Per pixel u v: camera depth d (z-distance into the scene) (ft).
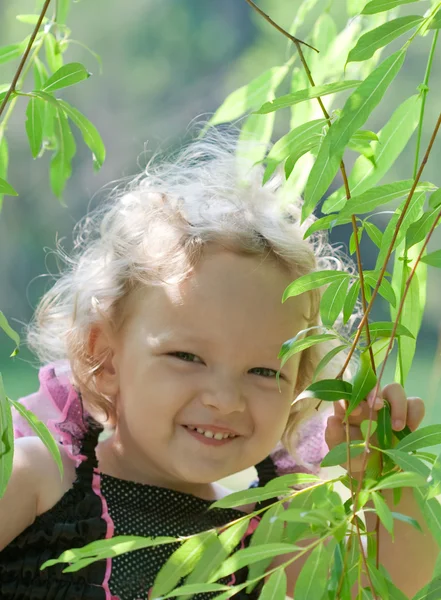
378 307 23.17
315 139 3.17
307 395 3.10
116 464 4.81
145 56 38.52
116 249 4.83
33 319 5.66
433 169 24.67
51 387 4.99
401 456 2.82
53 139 4.72
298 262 4.66
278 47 35.35
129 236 4.85
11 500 4.41
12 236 33.88
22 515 4.47
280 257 4.61
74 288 5.09
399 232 3.28
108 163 34.47
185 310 4.42
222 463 4.43
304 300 4.65
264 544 2.73
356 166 3.55
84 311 4.86
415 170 3.18
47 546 4.50
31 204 33.86
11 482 4.42
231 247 4.55
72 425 4.76
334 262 5.45
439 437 2.95
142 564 4.61
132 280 4.65
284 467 5.41
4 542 4.42
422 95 3.27
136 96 37.68
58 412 4.98
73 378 4.89
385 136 3.51
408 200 2.92
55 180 4.69
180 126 36.81
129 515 4.68
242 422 4.44
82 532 4.53
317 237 5.24
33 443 4.65
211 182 5.08
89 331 4.82
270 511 2.96
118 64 38.01
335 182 25.93
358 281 3.29
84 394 4.82
